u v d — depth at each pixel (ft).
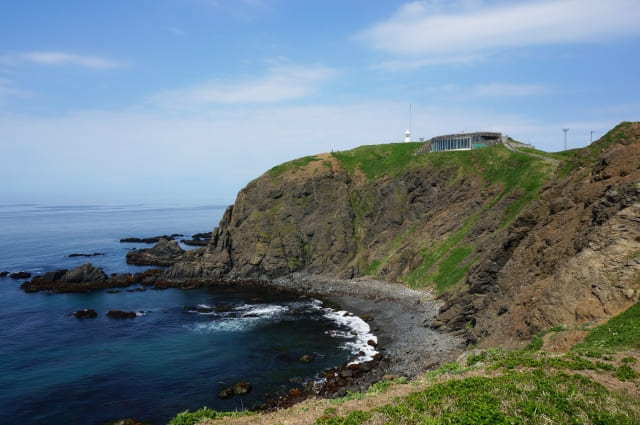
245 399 124.67
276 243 311.68
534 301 115.34
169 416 115.44
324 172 346.33
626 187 108.47
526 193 215.92
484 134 321.52
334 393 126.11
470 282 175.73
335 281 278.26
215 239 322.96
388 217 300.40
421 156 318.24
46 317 208.33
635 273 92.07
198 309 224.12
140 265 350.84
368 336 176.14
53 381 136.26
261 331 186.09
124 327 193.06
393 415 55.26
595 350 74.13
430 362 140.36
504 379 60.49
